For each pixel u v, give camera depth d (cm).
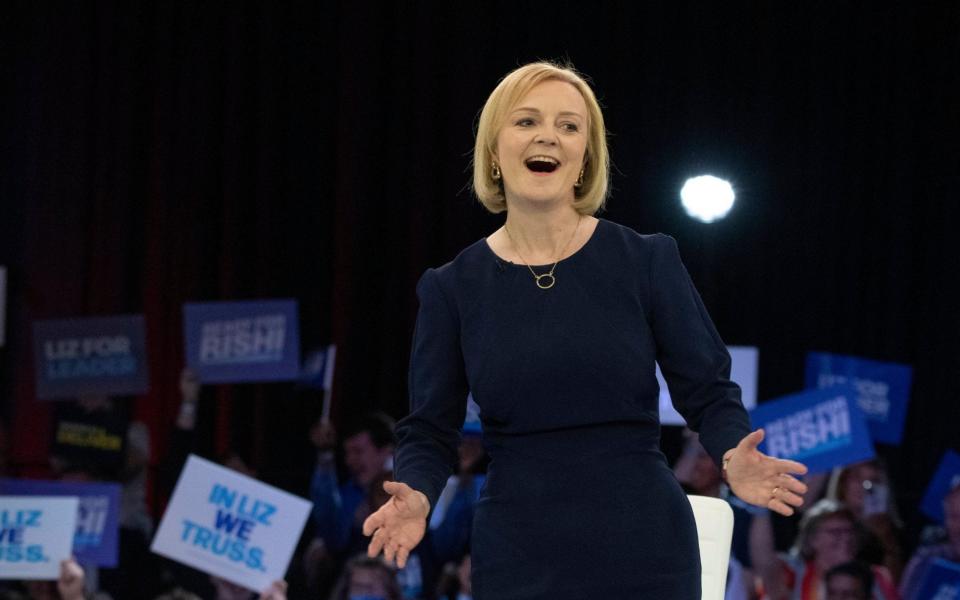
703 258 1362
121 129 1413
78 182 1413
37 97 1417
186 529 955
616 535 339
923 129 1365
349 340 1381
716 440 341
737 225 1371
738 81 1370
